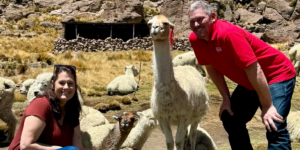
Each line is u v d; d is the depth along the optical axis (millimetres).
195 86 3994
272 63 2828
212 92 10656
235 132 3184
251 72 2660
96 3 35062
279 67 2826
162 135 6227
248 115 3236
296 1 29844
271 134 2717
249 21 30047
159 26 3322
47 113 2561
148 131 5004
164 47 3473
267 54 2824
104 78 12875
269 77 2859
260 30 28422
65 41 21625
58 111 2633
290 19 29312
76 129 2902
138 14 30297
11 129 5926
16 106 8695
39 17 33344
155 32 3320
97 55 19656
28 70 14211
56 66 2705
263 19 30531
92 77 12766
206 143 4609
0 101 5613
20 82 12203
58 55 19516
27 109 2533
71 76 2695
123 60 17797
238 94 3297
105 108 8273
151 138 6000
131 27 26922
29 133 2439
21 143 2438
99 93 10305
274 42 24797
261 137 5863
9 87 5816
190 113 3809
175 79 3607
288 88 2789
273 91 2795
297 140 5648
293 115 5918
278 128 2688
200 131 4766
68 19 25844
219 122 7246
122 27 26844
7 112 5875
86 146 4551
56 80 2650
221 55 2893
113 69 14828
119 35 28016
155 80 3570
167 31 3393
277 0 30594
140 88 11500
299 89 11211
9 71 13898
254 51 2824
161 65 3498
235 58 2707
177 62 12914
